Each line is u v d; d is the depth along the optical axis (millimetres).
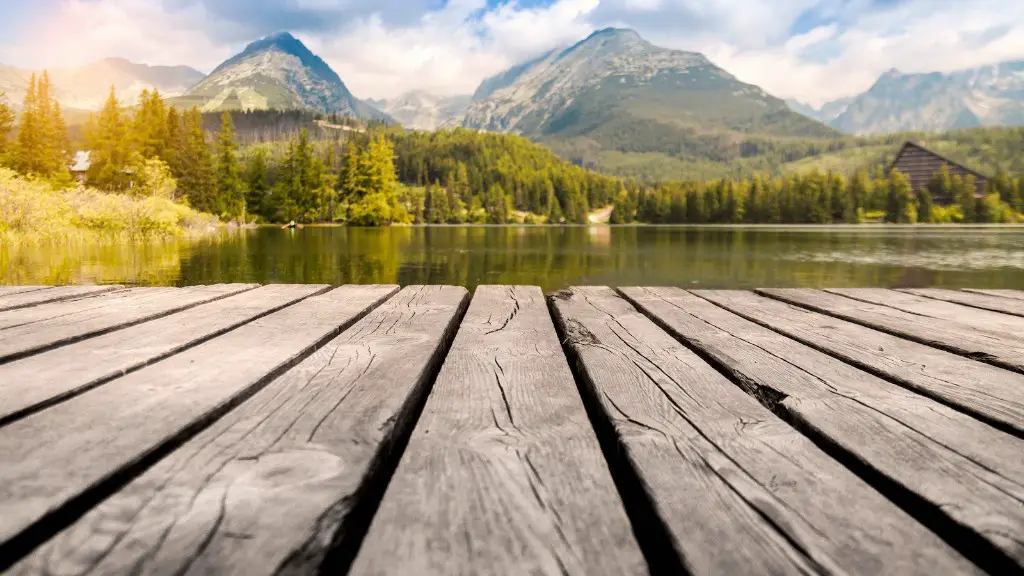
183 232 25547
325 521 565
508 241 31875
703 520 599
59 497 598
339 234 35250
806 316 1952
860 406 991
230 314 1767
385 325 1667
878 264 19281
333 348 1358
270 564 498
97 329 1467
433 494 645
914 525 596
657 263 19562
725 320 1864
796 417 948
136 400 921
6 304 1898
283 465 694
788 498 648
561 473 705
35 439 755
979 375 1198
